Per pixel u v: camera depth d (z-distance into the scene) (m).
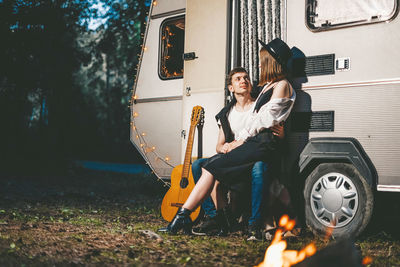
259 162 4.06
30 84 13.30
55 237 3.93
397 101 3.83
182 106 5.21
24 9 12.73
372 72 3.96
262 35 4.75
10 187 9.09
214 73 4.97
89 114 22.81
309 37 4.30
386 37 3.93
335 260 2.47
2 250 3.35
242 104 4.48
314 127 4.20
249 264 3.18
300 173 4.20
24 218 4.99
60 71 13.97
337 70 4.13
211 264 3.17
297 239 4.02
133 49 14.76
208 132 4.95
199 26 5.13
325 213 4.08
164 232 4.31
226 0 4.97
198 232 4.36
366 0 4.04
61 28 13.60
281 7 4.49
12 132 14.34
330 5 4.21
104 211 6.16
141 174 11.38
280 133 4.20
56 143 15.76
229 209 4.39
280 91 4.10
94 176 12.95
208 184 4.18
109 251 3.49
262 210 4.04
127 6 13.20
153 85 5.62
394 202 4.28
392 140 3.83
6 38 12.75
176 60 5.68
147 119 5.63
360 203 3.91
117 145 22.69
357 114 4.00
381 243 3.93
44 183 10.37
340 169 4.05
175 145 5.33
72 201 7.30
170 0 5.59
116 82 22.53
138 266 3.05
